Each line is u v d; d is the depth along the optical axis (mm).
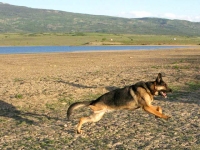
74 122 10906
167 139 8844
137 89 9453
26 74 23625
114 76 21438
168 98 14484
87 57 43906
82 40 141250
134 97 9445
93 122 10711
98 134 9508
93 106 9680
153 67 26984
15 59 40281
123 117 11320
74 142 8836
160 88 9492
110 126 10266
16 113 12258
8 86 17750
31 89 16797
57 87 17406
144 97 9406
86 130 9938
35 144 8680
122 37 168625
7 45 113500
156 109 9617
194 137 8953
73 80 19844
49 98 14625
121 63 32906
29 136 9445
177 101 13852
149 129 9828
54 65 31031
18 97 14648
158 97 14719
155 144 8469
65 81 19484
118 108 9594
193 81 18891
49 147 8422
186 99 14188
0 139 9195
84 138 9180
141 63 32375
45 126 10508
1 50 73438
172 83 18297
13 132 9875
